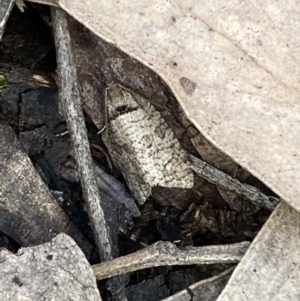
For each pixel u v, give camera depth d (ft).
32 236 0.22
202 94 0.19
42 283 0.20
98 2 0.19
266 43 0.19
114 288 0.22
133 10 0.19
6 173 0.23
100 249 0.22
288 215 0.21
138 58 0.19
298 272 0.20
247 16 0.19
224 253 0.21
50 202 0.23
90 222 0.22
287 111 0.19
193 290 0.22
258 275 0.20
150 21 0.19
